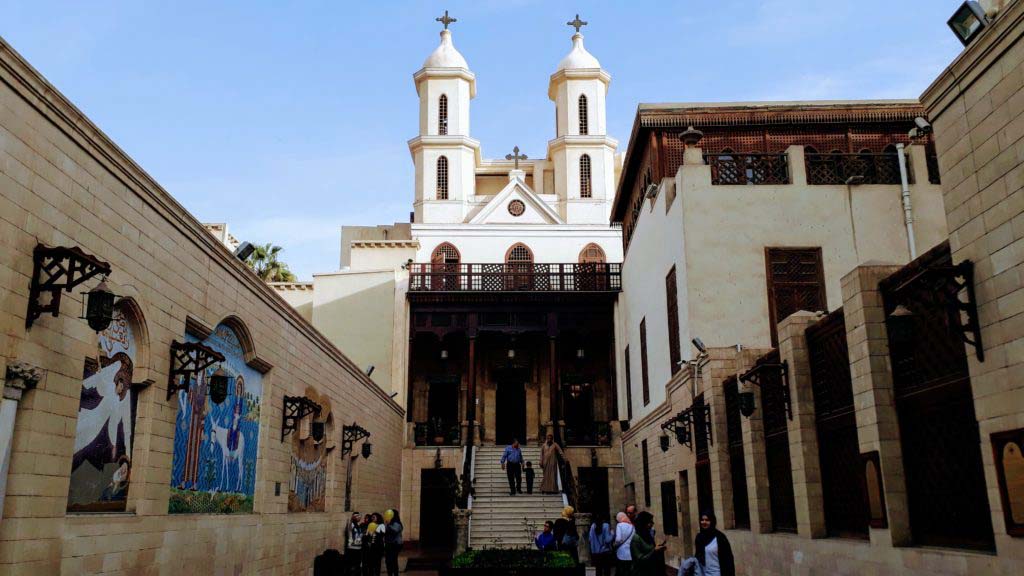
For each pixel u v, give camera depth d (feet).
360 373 67.36
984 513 24.35
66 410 24.45
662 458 68.18
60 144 24.35
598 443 96.63
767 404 43.04
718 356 50.78
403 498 91.86
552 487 80.64
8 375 21.76
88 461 26.50
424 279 99.60
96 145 26.25
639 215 81.35
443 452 93.86
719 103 70.38
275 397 45.16
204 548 35.24
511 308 98.84
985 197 23.73
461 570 38.11
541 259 111.14
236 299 39.34
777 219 59.47
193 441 34.81
